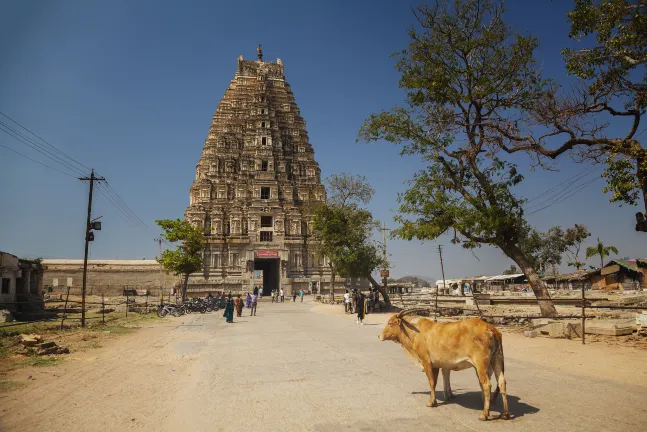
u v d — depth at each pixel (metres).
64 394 10.30
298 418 7.95
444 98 22.80
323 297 60.81
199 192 78.25
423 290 81.88
